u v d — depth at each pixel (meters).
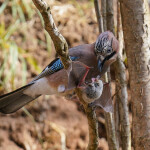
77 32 13.26
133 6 7.35
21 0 13.41
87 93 6.40
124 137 7.86
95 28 13.48
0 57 12.38
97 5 8.36
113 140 7.83
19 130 12.02
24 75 11.91
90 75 7.87
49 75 8.10
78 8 13.80
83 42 13.15
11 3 13.62
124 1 7.44
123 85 7.91
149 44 7.34
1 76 12.25
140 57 7.31
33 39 13.09
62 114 12.51
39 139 12.04
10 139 11.88
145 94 7.25
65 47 5.41
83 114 12.61
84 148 12.22
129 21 7.40
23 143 11.85
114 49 7.88
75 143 12.23
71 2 13.96
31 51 12.88
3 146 11.65
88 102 6.49
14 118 12.15
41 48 13.03
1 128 11.94
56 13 13.34
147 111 7.23
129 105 12.15
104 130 12.24
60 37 5.26
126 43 7.50
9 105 8.55
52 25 5.10
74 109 12.65
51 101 12.55
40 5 4.86
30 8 13.38
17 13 13.55
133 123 7.40
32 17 13.40
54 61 8.05
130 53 7.41
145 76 7.28
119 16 8.37
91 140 6.79
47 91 8.26
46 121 12.29
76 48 7.94
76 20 13.47
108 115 7.86
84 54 7.76
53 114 12.45
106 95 7.45
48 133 12.16
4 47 12.45
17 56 12.20
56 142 12.05
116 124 8.09
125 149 7.84
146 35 7.34
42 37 13.20
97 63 7.85
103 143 12.09
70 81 7.25
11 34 13.02
